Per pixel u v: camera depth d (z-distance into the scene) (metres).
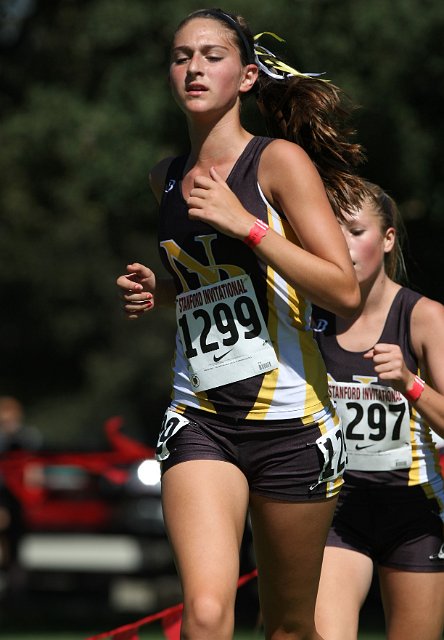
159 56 38.34
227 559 10.91
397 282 15.95
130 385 84.81
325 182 13.09
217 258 11.58
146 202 38.53
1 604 34.97
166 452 11.70
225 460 11.62
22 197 44.97
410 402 12.95
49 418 86.56
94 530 34.47
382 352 12.76
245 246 11.45
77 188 42.88
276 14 33.81
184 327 11.83
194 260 11.70
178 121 37.53
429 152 34.75
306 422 11.61
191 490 11.30
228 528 11.10
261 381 11.54
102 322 84.25
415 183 34.75
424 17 34.31
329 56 34.16
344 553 13.92
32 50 48.59
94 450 35.47
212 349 11.63
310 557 11.95
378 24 34.09
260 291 11.52
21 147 42.75
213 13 11.90
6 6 48.75
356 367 14.11
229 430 11.61
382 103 34.19
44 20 48.47
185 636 10.63
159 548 34.38
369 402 14.08
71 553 34.62
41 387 87.88
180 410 11.85
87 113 40.25
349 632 13.27
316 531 11.87
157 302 13.05
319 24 34.16
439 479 14.28
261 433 11.55
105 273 78.50
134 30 38.31
